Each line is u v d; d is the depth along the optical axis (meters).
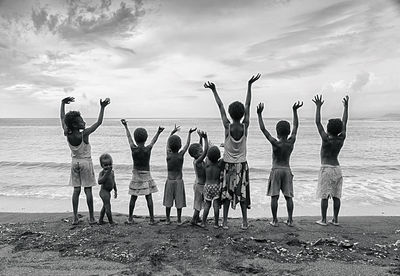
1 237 6.39
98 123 6.92
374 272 4.81
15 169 19.67
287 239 6.10
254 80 6.50
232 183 6.34
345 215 9.93
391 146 33.25
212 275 4.71
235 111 6.23
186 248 5.59
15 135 53.41
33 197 12.55
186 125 102.44
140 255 5.35
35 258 5.31
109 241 5.91
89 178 6.95
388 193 13.08
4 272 4.81
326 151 7.06
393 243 6.07
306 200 11.95
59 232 6.53
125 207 10.88
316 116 7.04
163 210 10.51
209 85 6.57
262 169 19.23
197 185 6.82
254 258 5.28
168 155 6.84
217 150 6.44
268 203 11.55
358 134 51.12
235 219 8.08
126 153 28.41
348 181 15.64
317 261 5.21
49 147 33.78
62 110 7.09
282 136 6.75
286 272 4.82
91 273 4.77
